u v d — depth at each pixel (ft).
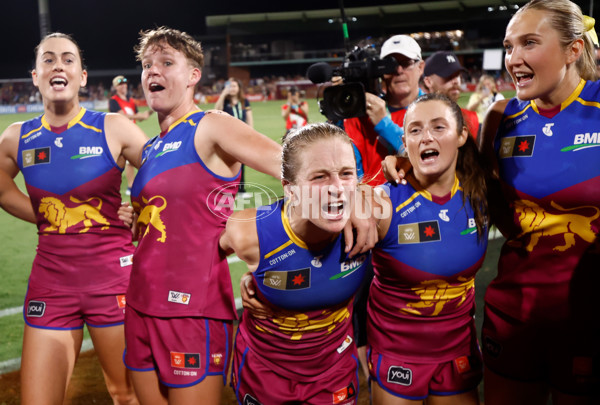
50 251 8.48
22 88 99.04
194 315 7.08
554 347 6.89
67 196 8.41
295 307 6.40
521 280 6.98
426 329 6.96
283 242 6.19
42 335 8.29
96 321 8.59
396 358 7.13
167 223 7.11
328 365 6.86
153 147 7.46
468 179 6.77
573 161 6.50
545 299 6.81
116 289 8.64
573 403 6.91
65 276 8.43
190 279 7.11
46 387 8.14
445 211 6.73
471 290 7.25
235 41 139.44
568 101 6.57
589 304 6.67
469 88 91.50
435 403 7.28
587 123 6.45
